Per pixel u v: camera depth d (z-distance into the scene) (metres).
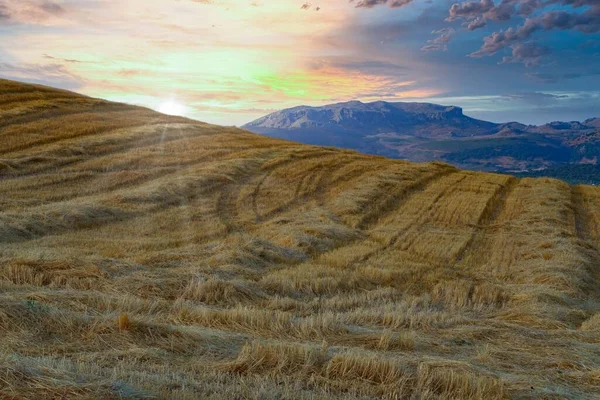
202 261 12.23
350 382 5.51
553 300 11.25
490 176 31.16
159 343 6.29
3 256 10.73
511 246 16.72
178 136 33.09
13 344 5.78
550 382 6.18
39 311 6.62
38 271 9.91
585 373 6.50
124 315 6.50
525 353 7.38
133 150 27.94
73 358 5.55
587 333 8.73
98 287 9.46
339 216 19.81
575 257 14.89
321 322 7.88
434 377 5.67
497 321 9.30
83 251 12.51
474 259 15.16
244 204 20.95
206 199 20.97
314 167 28.64
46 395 3.86
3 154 23.78
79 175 22.34
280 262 13.41
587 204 25.52
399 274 12.77
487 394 5.39
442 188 26.20
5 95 35.22
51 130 29.03
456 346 7.62
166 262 11.97
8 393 3.80
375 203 22.12
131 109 40.34
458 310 10.41
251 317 7.86
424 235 17.56
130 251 13.36
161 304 8.50
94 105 38.38
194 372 5.41
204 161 27.80
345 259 13.92
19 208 16.44
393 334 7.53
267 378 5.36
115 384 4.27
